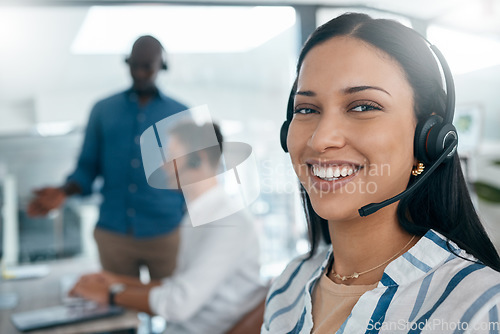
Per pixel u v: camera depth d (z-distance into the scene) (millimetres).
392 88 585
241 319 1544
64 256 3068
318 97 606
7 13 3543
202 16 3217
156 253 2311
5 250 3041
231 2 2920
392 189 604
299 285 791
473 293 526
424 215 663
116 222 2336
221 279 1552
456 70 2893
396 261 607
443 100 649
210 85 4348
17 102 5863
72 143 3576
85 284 1840
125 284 1804
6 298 1955
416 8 2725
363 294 610
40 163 3459
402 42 598
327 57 607
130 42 2227
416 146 610
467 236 644
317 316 688
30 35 4109
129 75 2291
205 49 4168
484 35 2877
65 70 5223
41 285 2178
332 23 627
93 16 3611
